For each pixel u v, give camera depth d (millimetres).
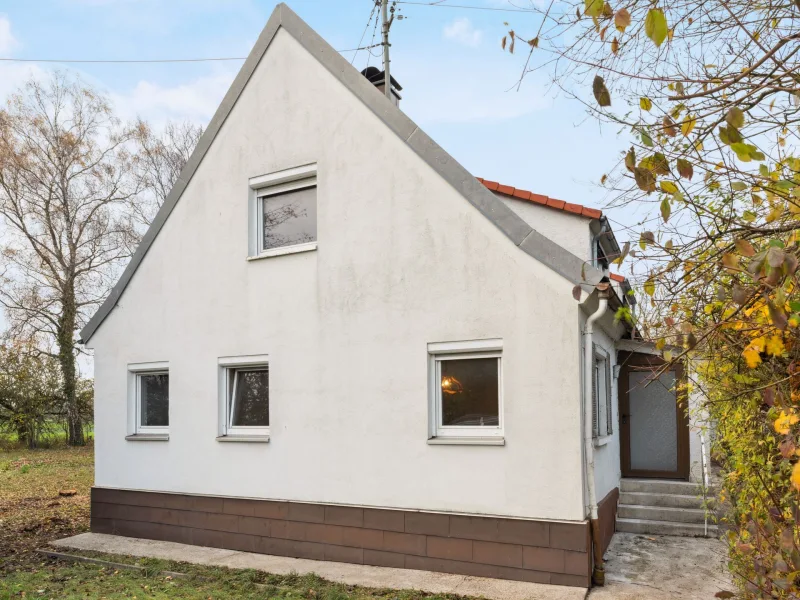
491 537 7418
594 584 7102
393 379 8273
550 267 7316
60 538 10562
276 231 9773
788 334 3117
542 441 7254
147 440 10555
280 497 9062
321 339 8906
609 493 9297
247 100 9945
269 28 9781
